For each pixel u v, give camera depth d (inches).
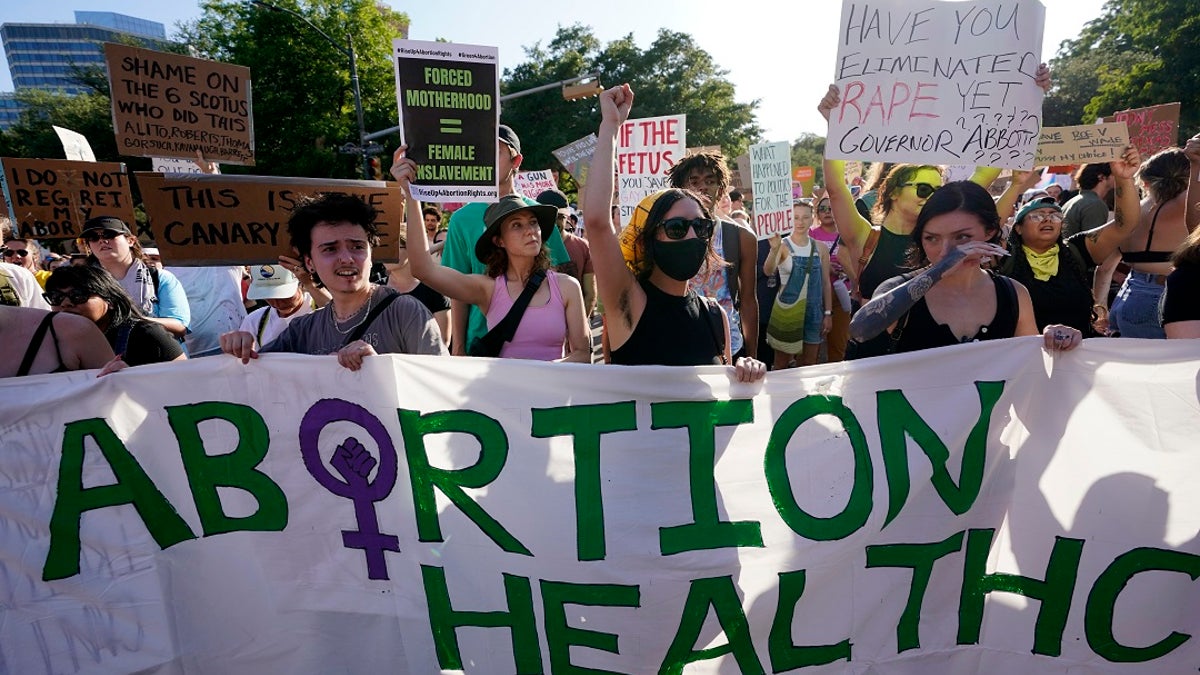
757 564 94.4
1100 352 90.7
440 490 95.6
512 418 94.3
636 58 1702.8
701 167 166.4
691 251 95.3
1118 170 147.8
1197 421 89.2
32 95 1815.9
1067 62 1744.6
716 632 95.1
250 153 169.8
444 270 123.1
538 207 122.0
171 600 97.0
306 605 98.2
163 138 158.2
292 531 97.9
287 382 96.1
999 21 120.9
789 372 93.2
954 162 125.0
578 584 95.0
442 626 96.3
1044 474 93.3
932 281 90.7
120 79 152.3
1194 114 1267.2
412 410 95.0
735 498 94.6
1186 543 90.7
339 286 102.1
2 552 93.4
